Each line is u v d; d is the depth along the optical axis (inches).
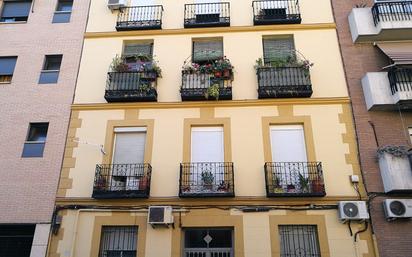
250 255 372.2
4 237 401.1
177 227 387.2
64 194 410.9
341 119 426.6
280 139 427.2
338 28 481.7
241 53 475.8
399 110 424.2
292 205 388.5
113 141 439.8
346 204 374.3
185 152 422.0
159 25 496.7
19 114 457.1
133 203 400.5
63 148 434.9
